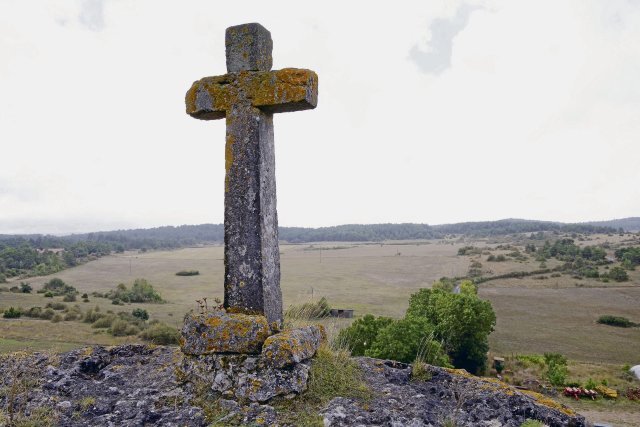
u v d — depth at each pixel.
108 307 68.31
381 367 5.93
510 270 105.06
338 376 5.31
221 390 5.08
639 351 48.88
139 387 5.49
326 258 155.75
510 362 43.03
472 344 39.38
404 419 4.59
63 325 49.06
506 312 68.25
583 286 87.44
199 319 5.43
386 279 103.62
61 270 122.25
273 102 5.54
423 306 44.72
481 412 4.91
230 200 5.72
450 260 133.12
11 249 130.38
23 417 4.83
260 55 5.80
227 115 5.74
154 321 53.81
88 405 5.10
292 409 4.79
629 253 111.38
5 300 69.00
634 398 32.53
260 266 5.60
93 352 6.46
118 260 152.62
